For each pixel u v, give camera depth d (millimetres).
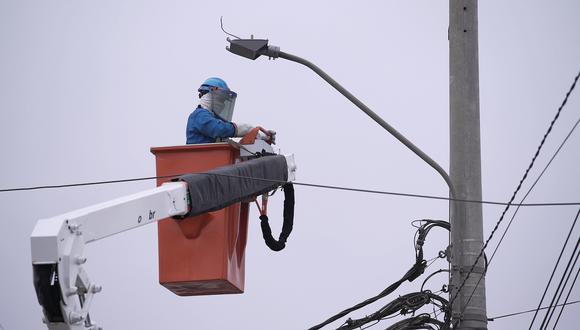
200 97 30953
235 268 29859
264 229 30562
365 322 32562
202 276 28766
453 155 30094
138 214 24922
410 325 32188
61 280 22281
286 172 30719
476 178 29844
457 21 30781
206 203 26953
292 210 31250
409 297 32312
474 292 29234
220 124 30156
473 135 30094
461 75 30438
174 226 29016
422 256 32625
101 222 23891
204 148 29281
